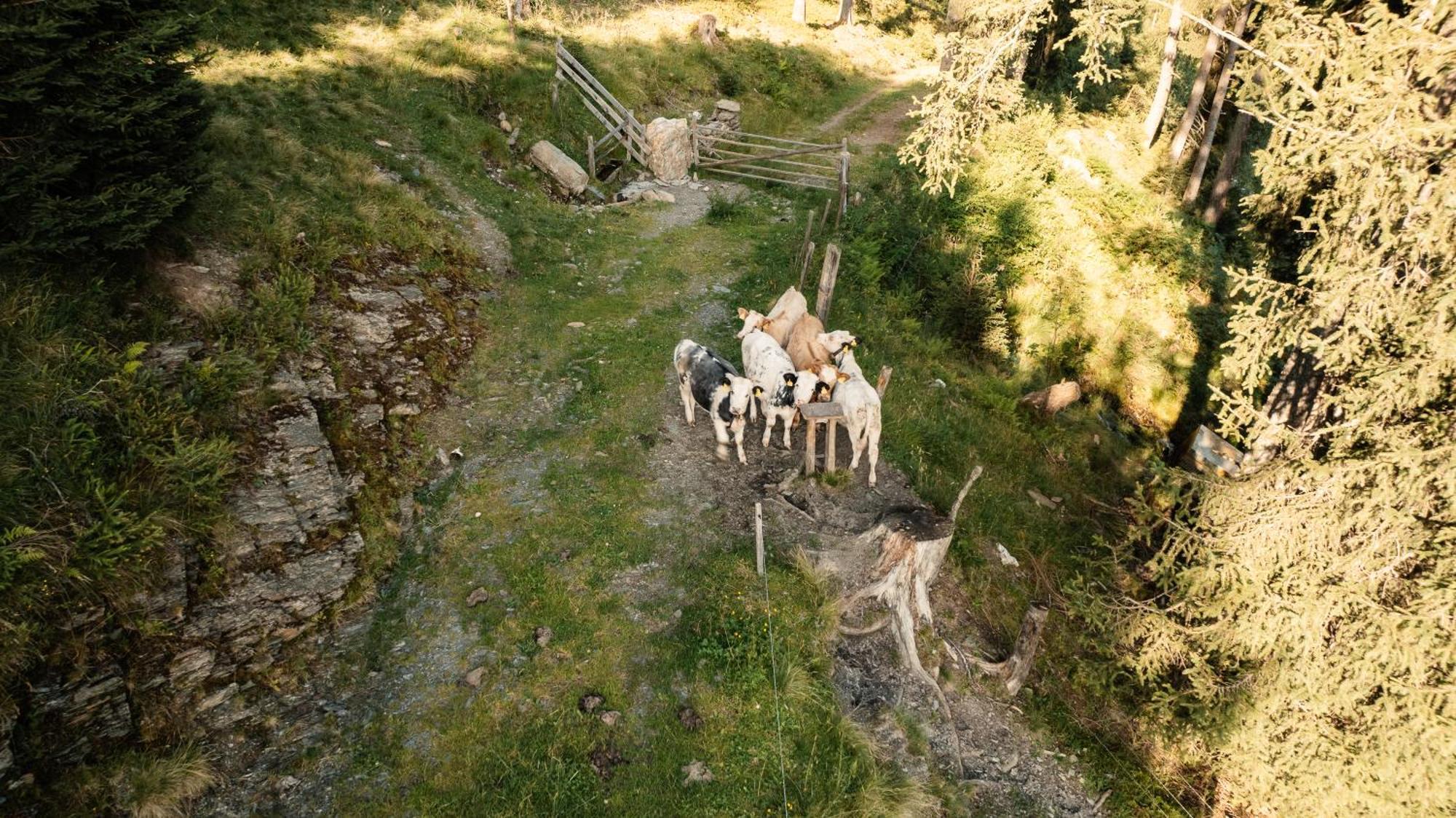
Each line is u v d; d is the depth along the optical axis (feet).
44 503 18.51
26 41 20.77
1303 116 22.65
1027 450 40.65
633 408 33.35
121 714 18.37
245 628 21.20
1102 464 43.27
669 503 28.53
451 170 46.57
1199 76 68.08
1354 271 21.11
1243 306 24.06
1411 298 20.15
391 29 55.16
